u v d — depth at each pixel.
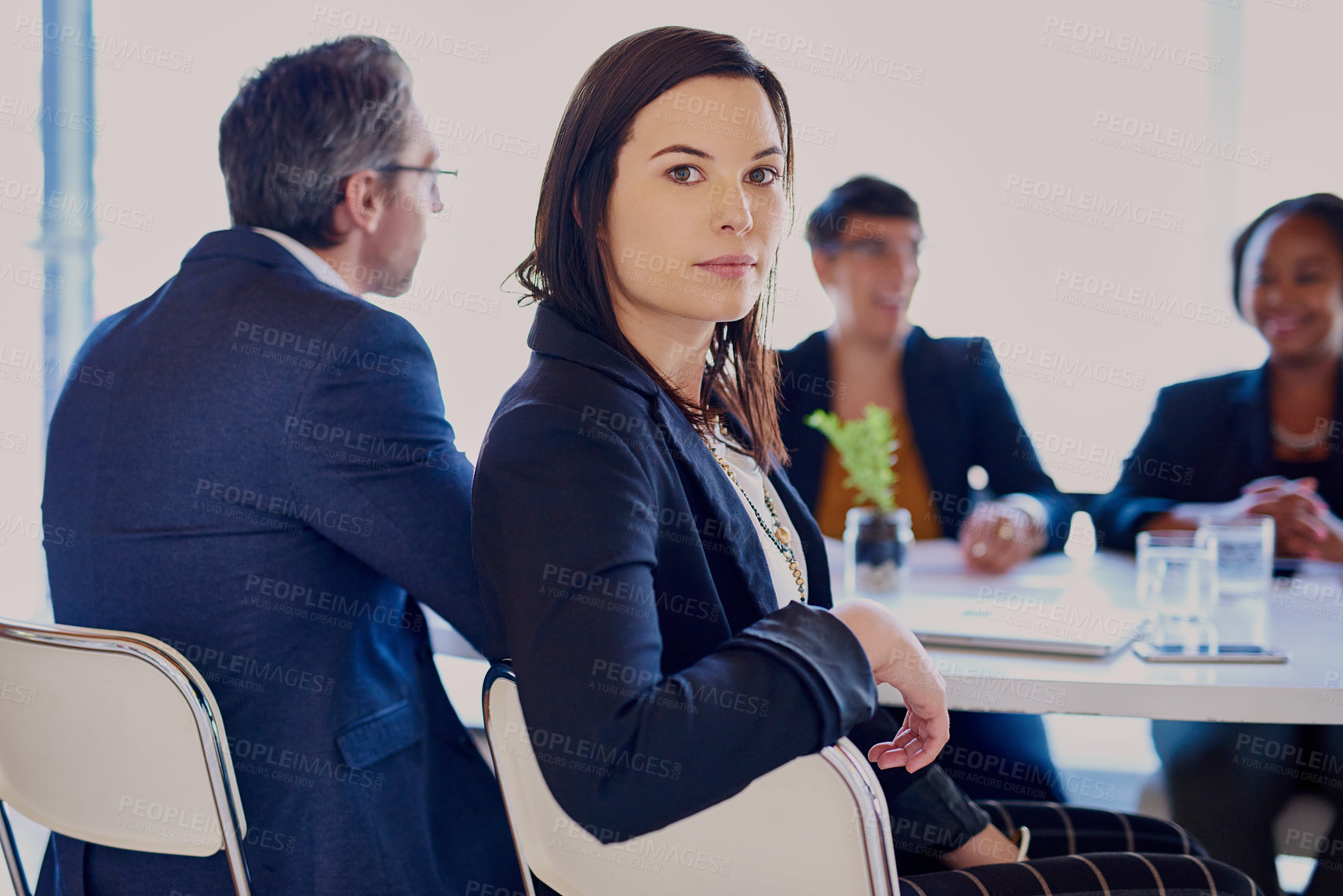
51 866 1.16
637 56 0.79
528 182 3.10
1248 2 2.91
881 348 2.27
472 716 1.65
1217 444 2.17
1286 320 2.08
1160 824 1.10
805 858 0.67
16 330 2.67
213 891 1.00
